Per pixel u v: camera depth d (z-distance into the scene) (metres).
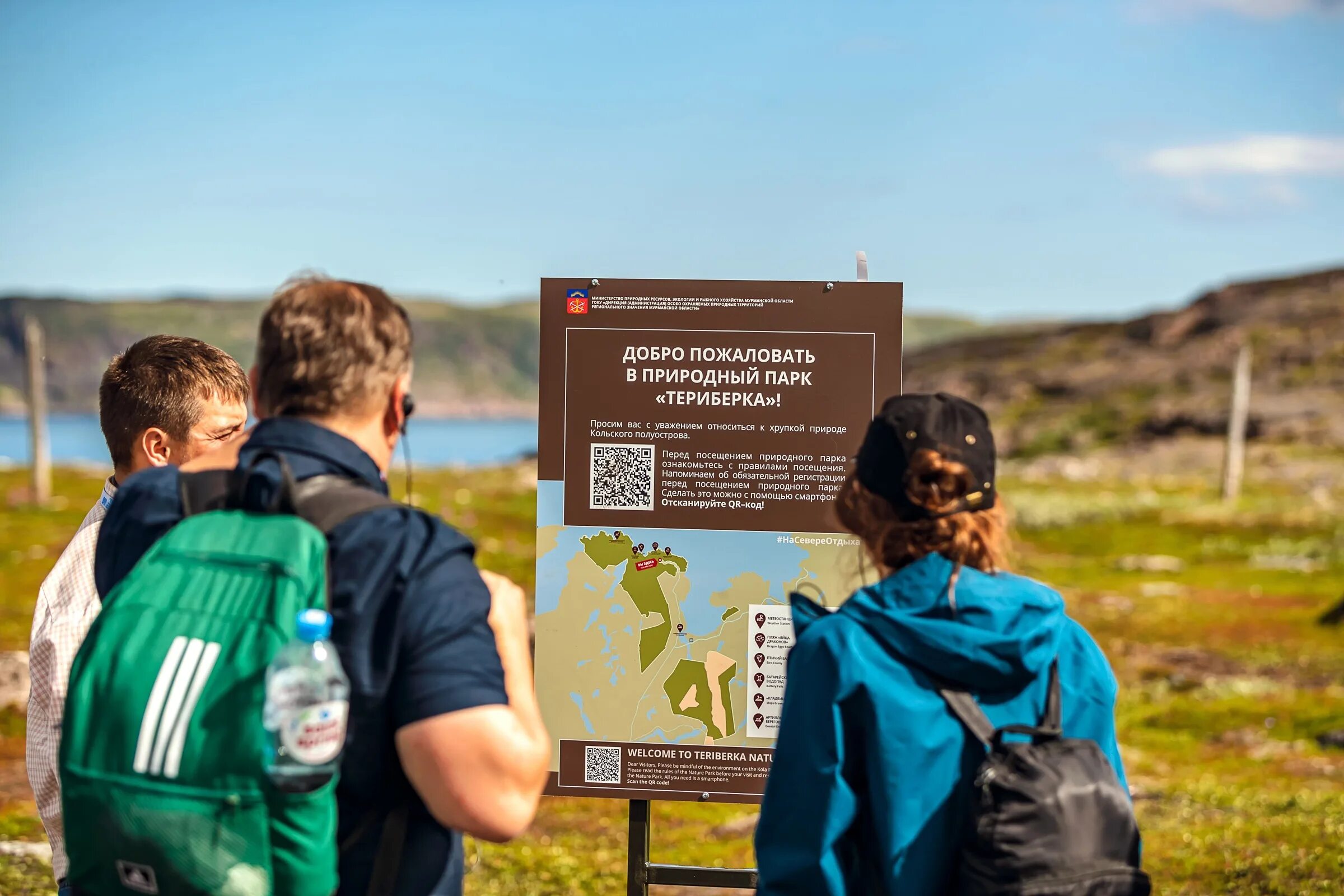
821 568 3.97
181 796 1.91
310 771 1.92
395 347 2.31
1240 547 31.00
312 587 2.01
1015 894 2.00
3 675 11.73
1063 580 25.89
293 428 2.21
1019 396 76.75
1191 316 83.06
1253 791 9.39
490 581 2.33
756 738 4.01
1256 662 16.89
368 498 2.16
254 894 1.91
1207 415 60.16
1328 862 6.70
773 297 3.94
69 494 35.84
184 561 2.07
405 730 2.05
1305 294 80.25
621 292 3.97
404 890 2.17
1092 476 50.81
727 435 3.97
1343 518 34.94
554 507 4.02
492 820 2.05
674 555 4.01
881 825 2.12
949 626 2.14
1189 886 6.45
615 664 4.03
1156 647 18.12
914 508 2.24
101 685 1.98
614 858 7.39
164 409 3.13
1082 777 2.06
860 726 2.16
